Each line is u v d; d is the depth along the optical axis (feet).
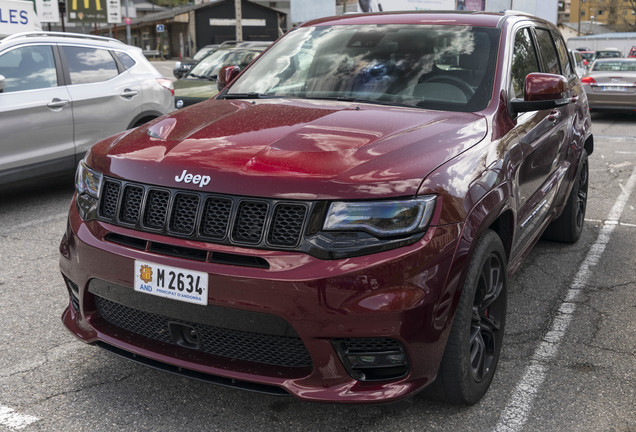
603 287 14.26
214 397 9.52
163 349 8.47
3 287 13.85
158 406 9.26
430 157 8.49
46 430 8.61
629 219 20.26
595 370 10.50
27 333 11.63
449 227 8.01
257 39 188.44
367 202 7.68
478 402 9.44
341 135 8.84
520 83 12.03
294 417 9.02
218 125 9.53
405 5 76.43
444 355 8.46
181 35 187.52
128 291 8.38
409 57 11.87
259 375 7.93
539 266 15.58
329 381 7.79
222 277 7.69
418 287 7.70
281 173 7.87
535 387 9.91
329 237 7.61
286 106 10.60
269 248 7.69
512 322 12.34
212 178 8.00
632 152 33.50
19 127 19.75
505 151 10.00
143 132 9.76
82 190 9.34
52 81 20.90
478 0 76.69
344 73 11.96
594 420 9.04
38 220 19.39
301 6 86.63
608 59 51.90
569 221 16.71
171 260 8.00
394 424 8.86
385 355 7.89
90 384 9.84
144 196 8.34
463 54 11.71
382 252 7.64
